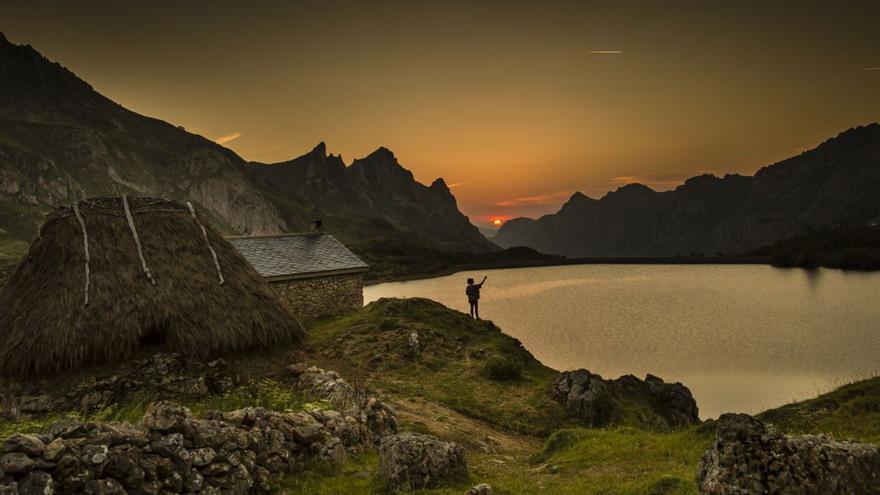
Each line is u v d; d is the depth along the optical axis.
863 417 13.07
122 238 14.30
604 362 39.56
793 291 83.81
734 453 6.52
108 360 12.96
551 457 13.38
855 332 50.16
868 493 6.16
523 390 22.75
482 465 12.84
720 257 153.38
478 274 119.19
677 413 22.88
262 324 14.94
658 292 84.25
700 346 44.62
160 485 7.12
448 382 23.16
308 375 15.26
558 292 84.69
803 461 6.27
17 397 12.52
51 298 12.91
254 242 36.28
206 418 8.95
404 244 170.62
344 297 36.16
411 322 30.06
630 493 8.68
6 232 176.50
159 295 13.74
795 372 36.38
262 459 8.97
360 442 11.74
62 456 6.25
